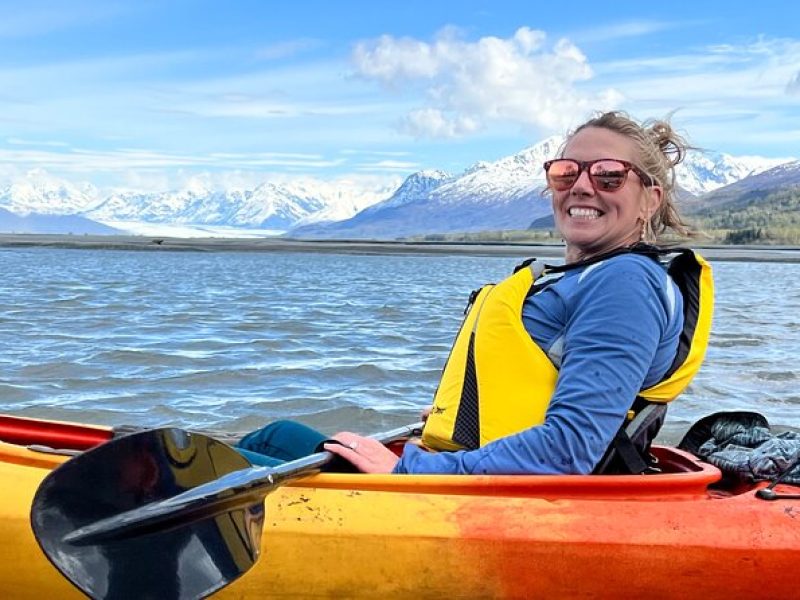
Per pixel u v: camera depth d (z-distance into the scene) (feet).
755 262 93.20
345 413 11.11
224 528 3.65
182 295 30.71
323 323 21.24
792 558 3.87
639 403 4.12
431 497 4.04
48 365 13.98
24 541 3.99
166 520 3.51
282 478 3.86
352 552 3.91
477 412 4.24
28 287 33.71
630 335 3.85
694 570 3.87
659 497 4.07
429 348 16.80
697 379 13.65
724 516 3.97
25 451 4.33
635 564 3.87
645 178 4.25
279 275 50.47
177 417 10.82
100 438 5.29
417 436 5.65
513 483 4.00
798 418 11.04
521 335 4.09
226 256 98.37
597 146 4.23
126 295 29.99
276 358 15.21
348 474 4.12
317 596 3.93
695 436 5.10
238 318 22.22
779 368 14.70
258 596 3.93
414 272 59.11
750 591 3.91
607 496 4.03
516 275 4.21
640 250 4.06
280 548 3.92
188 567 3.51
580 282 4.01
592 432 3.88
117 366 14.02
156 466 3.59
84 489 3.44
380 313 24.25
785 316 25.03
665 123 4.52
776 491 4.25
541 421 4.10
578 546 3.87
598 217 4.26
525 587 3.91
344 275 52.37
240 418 10.80
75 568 3.35
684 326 4.16
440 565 3.90
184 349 16.05
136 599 3.41
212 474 3.74
